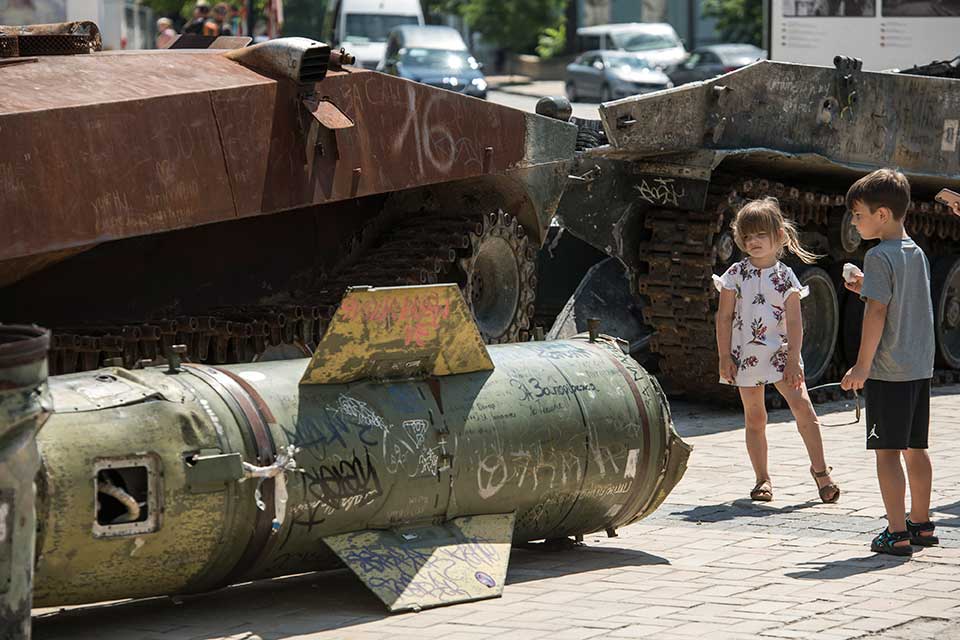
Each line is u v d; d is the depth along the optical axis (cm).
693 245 1702
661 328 1762
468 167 1388
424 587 881
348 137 1242
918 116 1889
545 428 958
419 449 901
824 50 2788
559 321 1794
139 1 4112
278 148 1176
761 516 1170
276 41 1194
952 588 920
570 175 1662
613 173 1714
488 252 1545
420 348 912
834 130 1778
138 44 3841
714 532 1112
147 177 1070
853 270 1034
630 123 1574
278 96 1176
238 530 825
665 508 1208
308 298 1416
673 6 7800
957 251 2156
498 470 932
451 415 924
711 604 883
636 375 1033
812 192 1836
